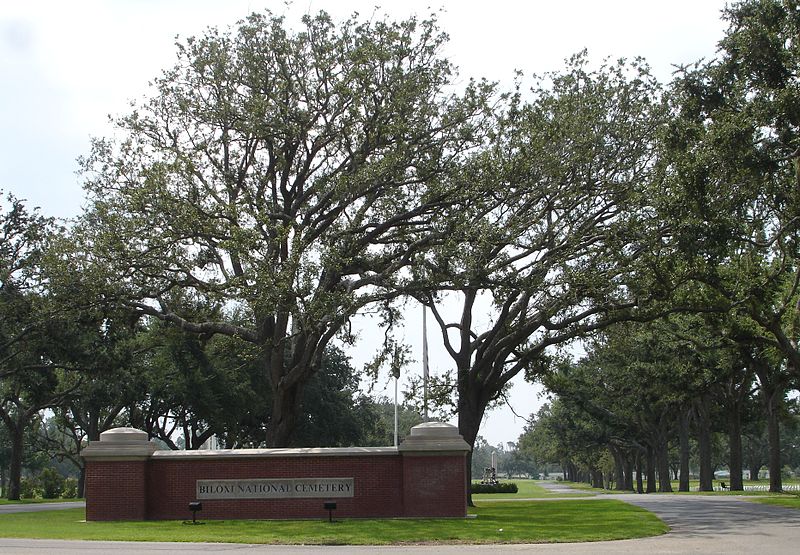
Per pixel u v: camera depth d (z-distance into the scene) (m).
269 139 30.12
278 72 30.00
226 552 15.70
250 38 29.83
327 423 67.56
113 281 28.27
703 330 42.78
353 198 28.95
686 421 61.34
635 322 34.69
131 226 27.34
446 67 29.72
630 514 25.11
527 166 26.95
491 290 27.88
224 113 29.58
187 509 23.34
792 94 26.91
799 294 34.19
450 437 22.97
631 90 30.19
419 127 29.08
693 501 34.03
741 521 22.84
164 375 56.59
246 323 35.28
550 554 15.33
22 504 44.44
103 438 23.50
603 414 66.88
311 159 31.22
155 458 23.61
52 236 33.53
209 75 29.91
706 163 26.73
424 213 29.31
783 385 45.53
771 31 27.84
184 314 31.66
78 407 63.06
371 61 28.89
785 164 29.20
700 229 26.36
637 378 54.94
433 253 27.19
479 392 33.19
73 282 28.33
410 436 23.08
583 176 28.89
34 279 42.12
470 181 27.81
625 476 91.81
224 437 68.44
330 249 27.11
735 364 44.66
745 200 28.77
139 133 30.78
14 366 46.94
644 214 28.64
